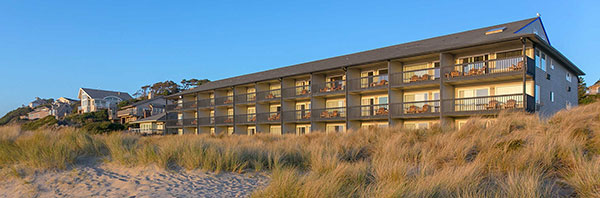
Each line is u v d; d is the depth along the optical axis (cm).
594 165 719
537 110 2216
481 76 2281
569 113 1282
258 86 3769
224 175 1079
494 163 872
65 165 1115
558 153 872
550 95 2512
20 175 1016
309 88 3403
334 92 3084
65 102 11100
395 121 2745
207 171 1106
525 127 1232
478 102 2431
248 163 1216
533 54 2217
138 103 6925
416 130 1545
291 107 3562
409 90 2789
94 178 1012
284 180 734
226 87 4116
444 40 2855
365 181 848
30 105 12825
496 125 1263
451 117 2500
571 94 3030
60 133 1633
